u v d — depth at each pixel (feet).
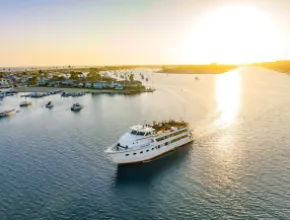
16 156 276.00
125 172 231.09
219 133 327.06
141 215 171.83
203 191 195.11
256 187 196.75
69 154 275.59
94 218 169.89
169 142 268.00
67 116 479.00
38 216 172.65
